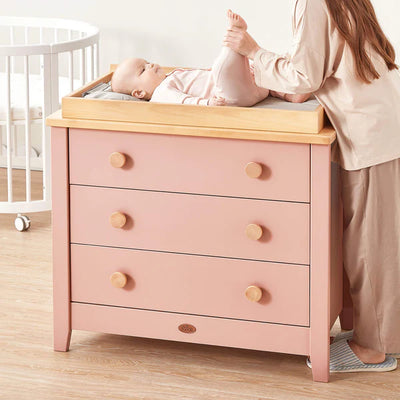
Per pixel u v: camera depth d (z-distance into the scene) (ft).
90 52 13.78
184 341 9.67
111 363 9.75
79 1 15.21
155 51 15.11
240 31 8.89
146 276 9.52
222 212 9.11
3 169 15.93
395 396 9.11
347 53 8.70
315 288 9.04
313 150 8.67
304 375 9.51
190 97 9.32
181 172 9.11
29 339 10.24
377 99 8.85
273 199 8.93
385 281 9.39
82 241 9.61
